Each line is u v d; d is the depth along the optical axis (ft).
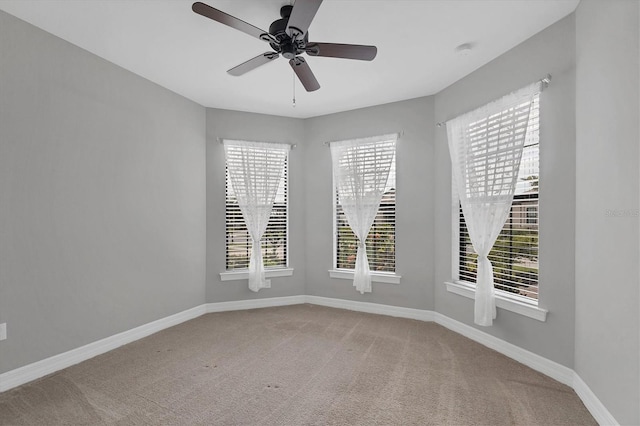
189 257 12.71
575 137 7.41
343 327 11.69
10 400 7.08
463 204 10.18
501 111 9.13
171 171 11.95
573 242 7.52
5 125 7.50
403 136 12.78
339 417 6.48
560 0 7.08
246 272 13.94
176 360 9.06
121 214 10.16
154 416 6.51
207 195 13.55
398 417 6.47
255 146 14.03
